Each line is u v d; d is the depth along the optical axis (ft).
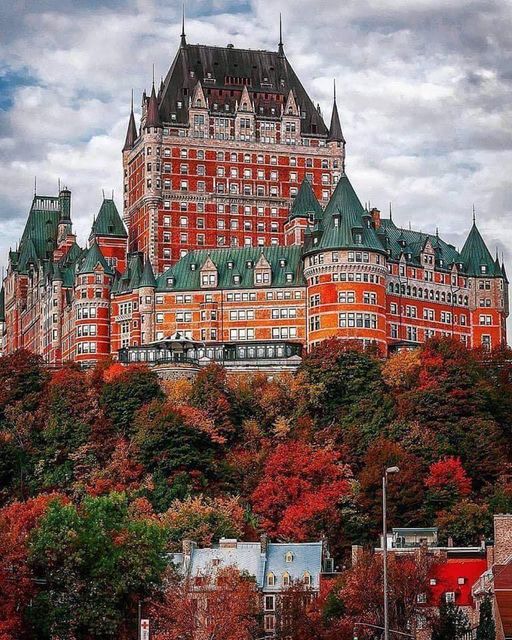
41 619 514.68
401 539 647.56
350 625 506.89
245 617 554.46
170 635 518.78
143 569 533.55
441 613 505.25
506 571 484.33
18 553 521.24
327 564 644.69
